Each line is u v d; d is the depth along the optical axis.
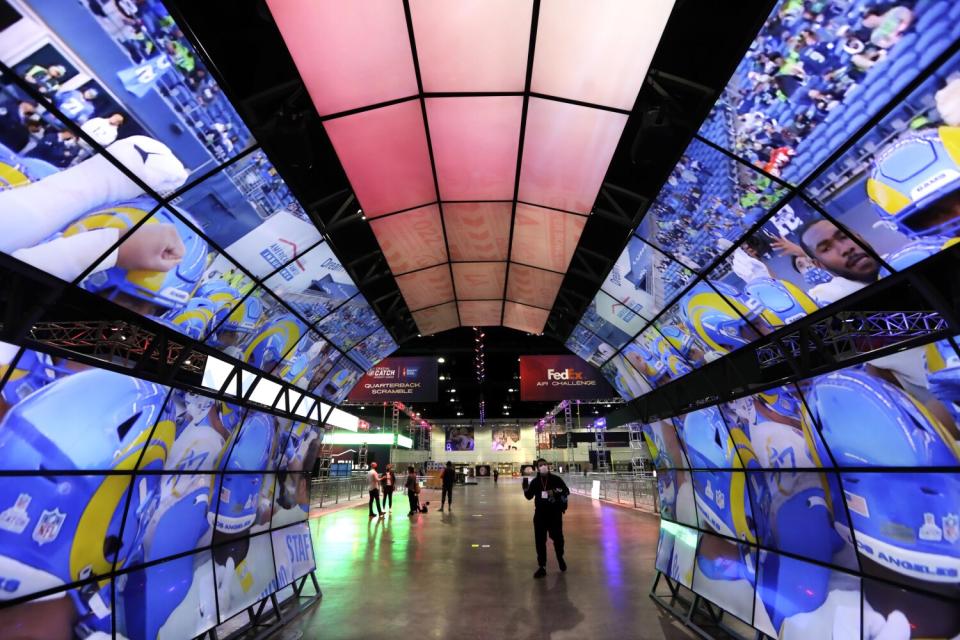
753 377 4.82
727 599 5.05
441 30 3.26
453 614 5.86
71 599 3.34
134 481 3.92
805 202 3.09
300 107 3.62
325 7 3.01
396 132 4.24
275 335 5.52
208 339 4.57
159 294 3.68
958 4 1.98
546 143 4.37
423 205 5.43
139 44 2.37
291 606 6.27
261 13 3.05
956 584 2.87
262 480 6.08
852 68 2.38
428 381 19.97
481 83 3.74
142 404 3.81
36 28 2.10
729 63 2.76
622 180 4.41
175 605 4.31
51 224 2.66
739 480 5.09
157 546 4.21
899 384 3.08
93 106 2.44
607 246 5.38
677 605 6.17
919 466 3.08
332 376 7.69
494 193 5.28
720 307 4.59
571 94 3.77
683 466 6.43
